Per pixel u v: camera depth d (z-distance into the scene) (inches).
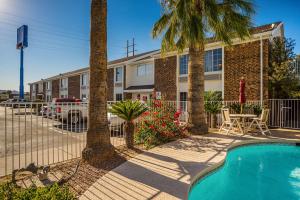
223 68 585.9
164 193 144.0
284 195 179.9
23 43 813.9
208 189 183.5
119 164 207.8
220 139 324.2
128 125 281.4
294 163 258.1
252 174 225.3
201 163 206.2
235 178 212.4
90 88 227.5
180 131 350.9
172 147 274.4
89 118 225.3
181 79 703.1
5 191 93.6
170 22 385.7
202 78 374.3
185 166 198.2
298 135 361.4
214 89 614.5
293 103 492.4
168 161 214.2
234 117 396.5
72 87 1349.7
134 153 247.4
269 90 518.0
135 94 919.7
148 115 335.0
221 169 215.0
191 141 310.2
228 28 366.6
